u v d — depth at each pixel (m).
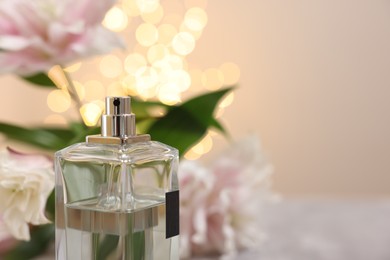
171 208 0.39
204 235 0.52
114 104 0.38
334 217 0.69
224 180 0.54
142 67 1.26
